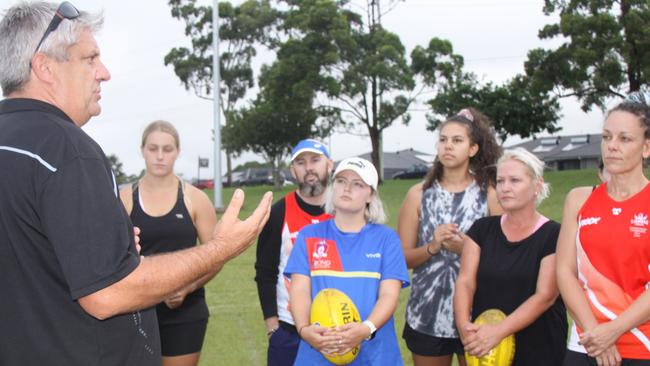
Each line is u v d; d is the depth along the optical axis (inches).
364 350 144.4
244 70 1863.9
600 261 131.3
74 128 87.8
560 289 136.9
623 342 128.0
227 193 1312.7
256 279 169.6
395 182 1363.2
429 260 169.3
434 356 167.5
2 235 84.2
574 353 136.1
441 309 166.6
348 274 146.8
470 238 158.6
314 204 167.8
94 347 88.3
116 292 81.5
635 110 130.5
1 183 83.4
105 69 98.3
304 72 1291.8
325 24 1279.5
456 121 172.2
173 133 170.6
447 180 175.5
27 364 85.6
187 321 166.1
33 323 85.0
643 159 134.1
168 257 88.2
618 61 949.8
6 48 89.9
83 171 83.3
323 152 167.3
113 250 81.4
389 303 141.9
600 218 132.4
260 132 1457.9
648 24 923.4
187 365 167.2
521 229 152.7
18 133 85.1
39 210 82.4
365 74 1284.4
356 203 148.6
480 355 142.5
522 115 1278.3
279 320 164.4
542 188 152.9
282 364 162.1
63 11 91.7
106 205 83.0
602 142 135.9
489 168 172.2
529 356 147.7
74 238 80.1
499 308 149.9
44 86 91.4
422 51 1305.4
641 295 125.3
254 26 1761.8
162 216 167.9
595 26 941.8
